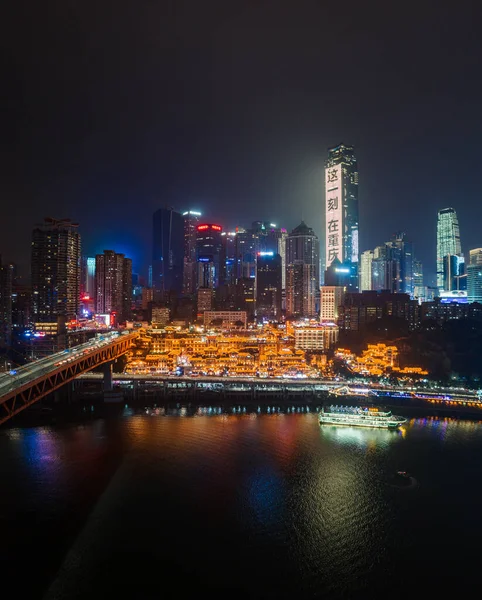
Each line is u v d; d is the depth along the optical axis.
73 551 105.81
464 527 118.56
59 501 127.38
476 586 96.94
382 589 95.75
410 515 123.94
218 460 157.75
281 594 93.94
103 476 143.50
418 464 155.88
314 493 135.25
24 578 96.88
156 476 144.25
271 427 195.00
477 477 146.25
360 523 119.88
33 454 161.25
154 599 91.69
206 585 95.94
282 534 114.75
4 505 125.00
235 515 122.75
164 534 113.31
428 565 103.69
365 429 193.00
